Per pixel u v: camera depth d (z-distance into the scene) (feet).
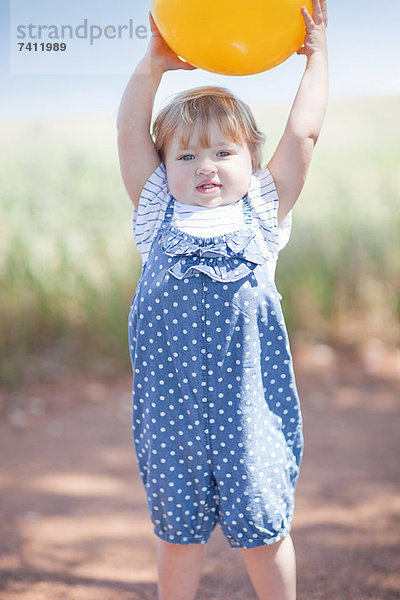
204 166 5.72
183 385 5.73
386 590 8.00
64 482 11.49
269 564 6.08
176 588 6.28
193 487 5.95
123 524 10.12
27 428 13.66
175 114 5.83
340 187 20.71
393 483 11.22
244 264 5.68
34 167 20.40
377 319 18.34
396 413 14.43
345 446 12.80
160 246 5.88
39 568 8.75
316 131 5.91
